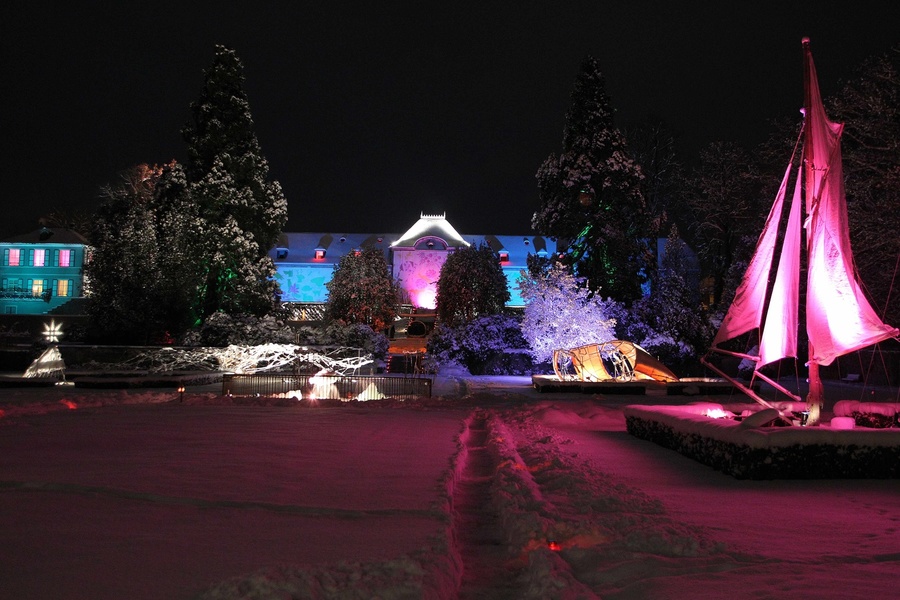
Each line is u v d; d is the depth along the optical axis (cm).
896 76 3353
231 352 3791
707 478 1157
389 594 509
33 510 757
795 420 1495
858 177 3503
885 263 3372
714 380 3281
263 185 5119
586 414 2209
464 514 898
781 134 4028
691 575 591
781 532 771
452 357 4478
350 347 4412
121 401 2289
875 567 617
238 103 5028
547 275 4281
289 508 793
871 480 1138
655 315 4662
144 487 881
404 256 8412
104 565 571
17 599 491
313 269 8656
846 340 1419
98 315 4459
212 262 4747
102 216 5169
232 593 488
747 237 4578
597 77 5031
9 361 4103
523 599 561
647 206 5144
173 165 5119
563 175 5038
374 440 1411
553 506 862
